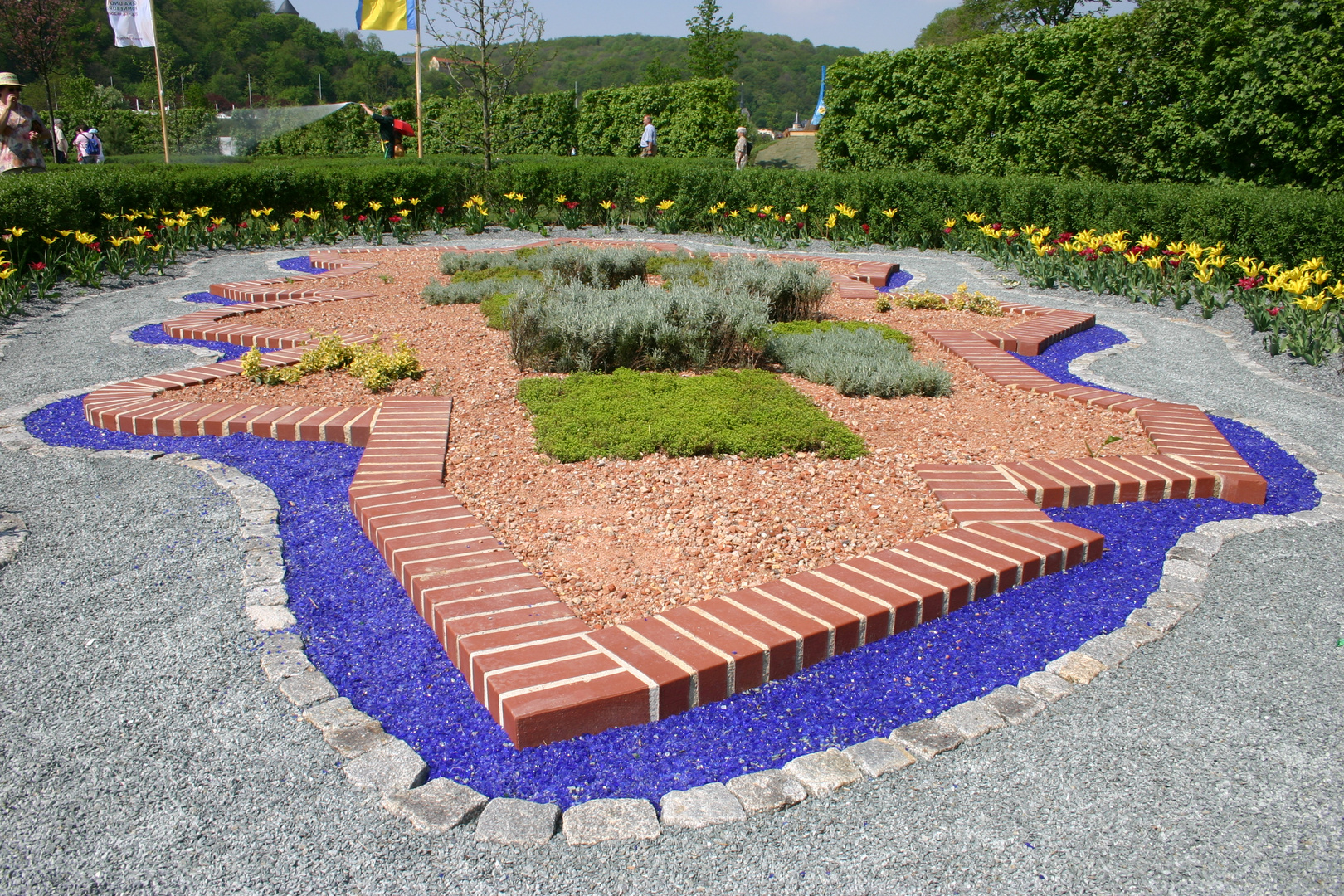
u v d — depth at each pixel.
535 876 2.23
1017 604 3.66
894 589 3.49
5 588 3.51
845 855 2.32
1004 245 12.65
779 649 3.08
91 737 2.70
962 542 3.95
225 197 13.83
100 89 33.47
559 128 30.11
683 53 99.06
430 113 28.36
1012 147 16.83
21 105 12.81
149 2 20.33
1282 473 5.10
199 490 4.48
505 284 9.18
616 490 4.42
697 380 5.96
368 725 2.78
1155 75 13.62
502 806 2.45
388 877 2.21
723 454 4.86
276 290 9.47
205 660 3.09
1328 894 2.19
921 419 5.68
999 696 3.00
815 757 2.69
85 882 2.18
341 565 3.81
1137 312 9.66
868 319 8.73
